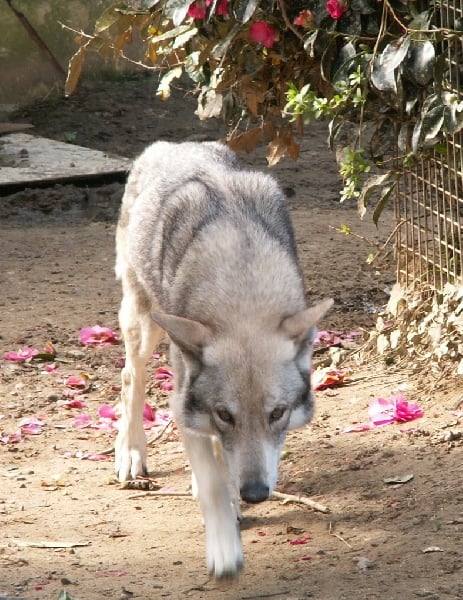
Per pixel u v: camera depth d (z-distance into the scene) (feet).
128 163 74.49
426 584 23.49
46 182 69.87
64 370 43.98
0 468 35.06
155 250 29.81
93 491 32.96
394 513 28.43
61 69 91.04
